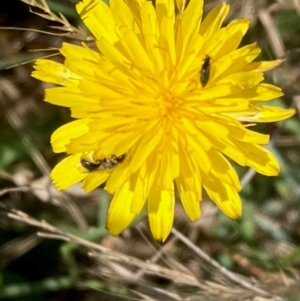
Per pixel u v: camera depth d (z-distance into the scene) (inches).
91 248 4.0
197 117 3.0
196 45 2.9
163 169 3.0
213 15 3.1
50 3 4.1
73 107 3.0
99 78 3.0
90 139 3.0
